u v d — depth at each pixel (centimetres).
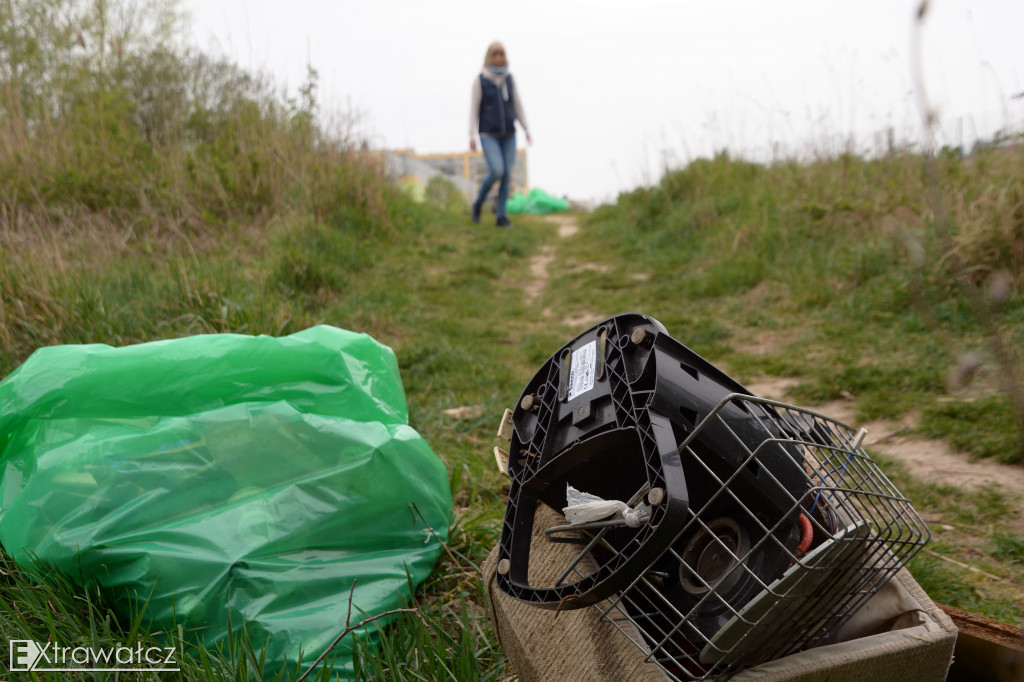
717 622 140
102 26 942
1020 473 319
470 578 234
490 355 561
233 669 174
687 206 1020
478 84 1186
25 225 557
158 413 207
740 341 573
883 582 157
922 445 356
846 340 516
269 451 207
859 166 818
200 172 769
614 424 145
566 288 825
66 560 188
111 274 492
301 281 621
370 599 202
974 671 180
